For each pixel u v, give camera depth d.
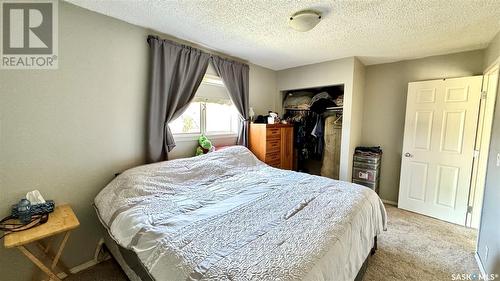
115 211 1.63
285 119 3.95
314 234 1.25
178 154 2.65
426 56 3.02
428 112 2.91
